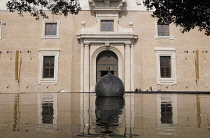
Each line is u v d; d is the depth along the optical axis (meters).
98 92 9.04
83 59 23.23
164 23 9.55
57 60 23.38
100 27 23.80
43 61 23.61
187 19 8.56
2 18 23.75
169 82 23.36
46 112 3.95
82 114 3.62
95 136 1.89
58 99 8.71
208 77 23.62
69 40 23.77
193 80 23.48
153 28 24.19
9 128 2.31
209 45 24.11
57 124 2.58
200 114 3.62
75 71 23.36
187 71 23.59
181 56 23.83
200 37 24.16
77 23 24.05
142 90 23.12
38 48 23.56
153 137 1.85
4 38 23.50
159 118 3.13
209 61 23.86
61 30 23.92
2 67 23.06
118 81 9.05
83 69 23.16
